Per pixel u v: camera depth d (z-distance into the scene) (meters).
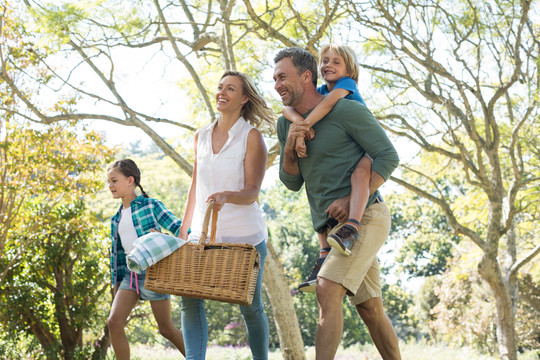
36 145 12.31
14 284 11.91
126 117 11.17
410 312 35.44
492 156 12.95
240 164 3.70
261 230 3.76
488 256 13.38
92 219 12.82
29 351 12.55
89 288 12.29
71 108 12.54
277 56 3.54
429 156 15.86
